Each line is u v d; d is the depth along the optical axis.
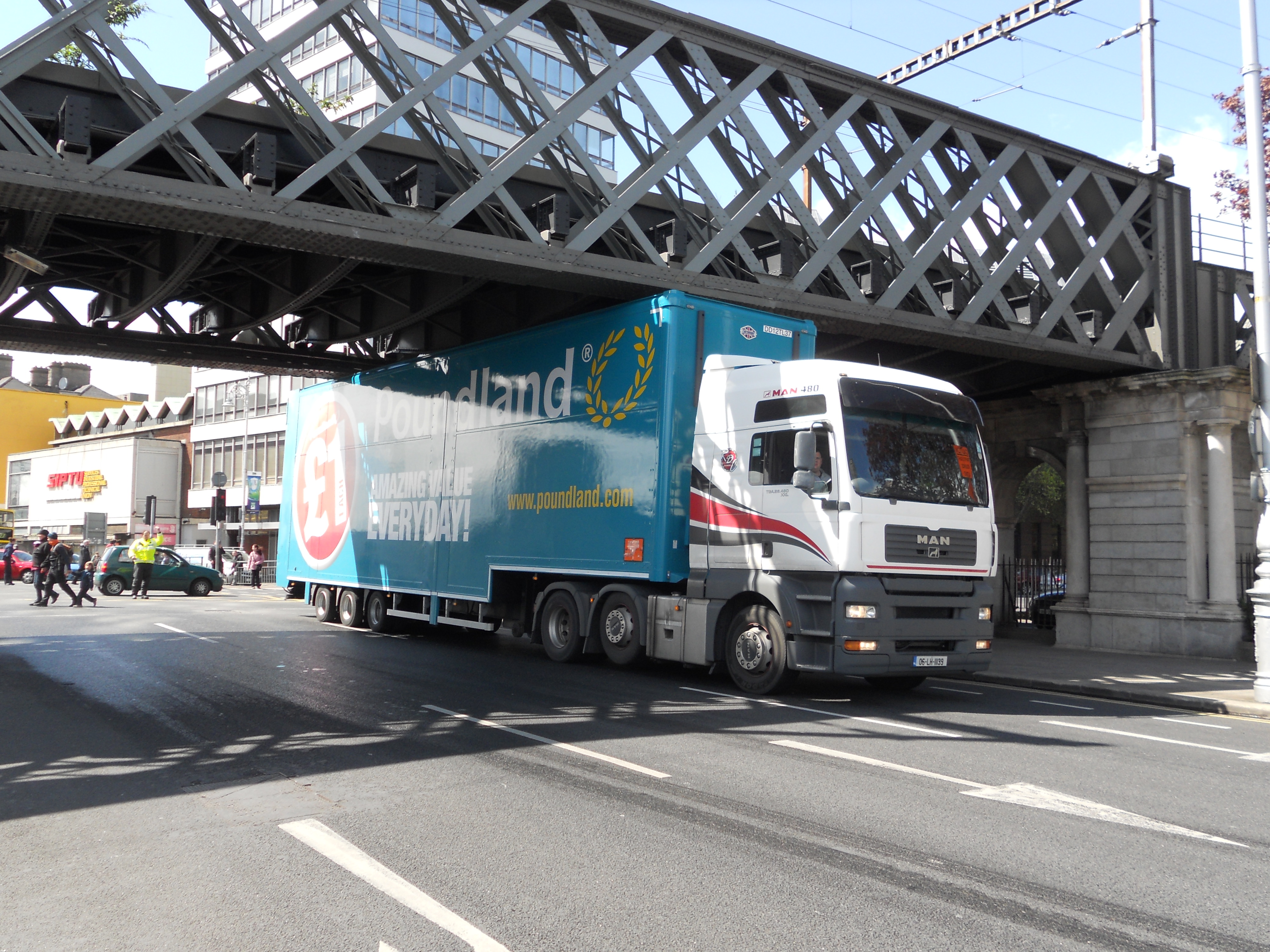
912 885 4.88
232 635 18.11
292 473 22.83
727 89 15.25
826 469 10.95
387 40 13.02
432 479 17.34
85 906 4.53
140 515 60.56
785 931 4.25
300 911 4.45
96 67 11.31
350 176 14.72
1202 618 18.31
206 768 7.33
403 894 4.67
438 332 20.42
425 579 17.30
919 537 11.13
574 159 14.20
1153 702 12.66
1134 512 19.62
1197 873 5.18
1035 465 23.83
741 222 14.98
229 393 57.75
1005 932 4.29
